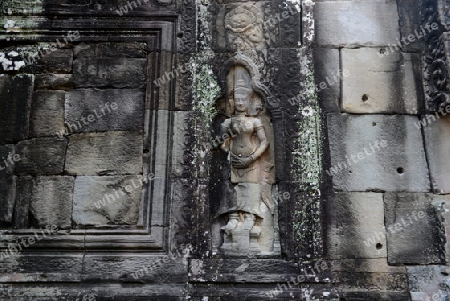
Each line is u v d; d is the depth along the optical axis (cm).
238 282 461
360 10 543
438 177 496
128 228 480
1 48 534
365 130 507
